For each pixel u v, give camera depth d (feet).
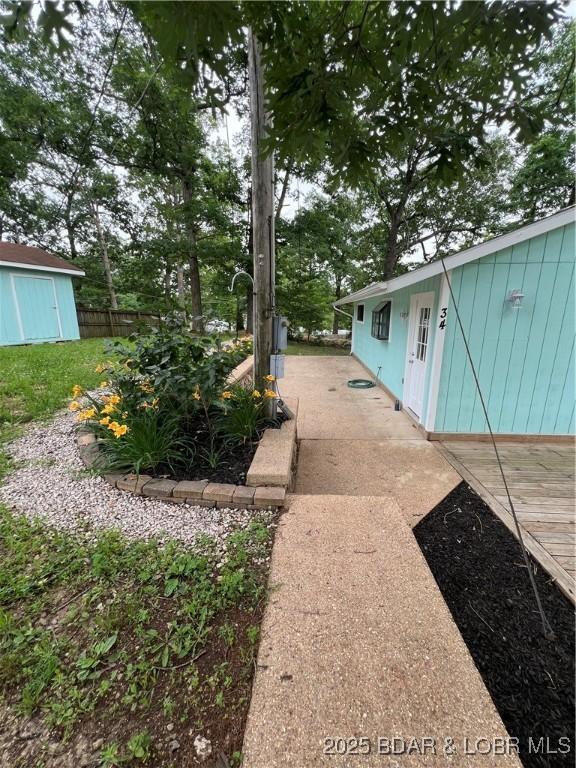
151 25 3.33
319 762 2.86
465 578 6.07
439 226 46.91
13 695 3.59
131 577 5.14
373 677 3.58
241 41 3.47
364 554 5.49
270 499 6.78
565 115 4.76
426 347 13.46
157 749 3.12
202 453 8.66
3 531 6.14
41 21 2.88
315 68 3.83
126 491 7.39
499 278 11.32
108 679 3.70
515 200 39.60
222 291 47.60
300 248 42.04
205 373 8.68
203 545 5.82
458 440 12.85
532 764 3.41
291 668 3.66
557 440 12.53
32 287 30.27
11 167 23.22
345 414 16.40
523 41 3.56
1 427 10.77
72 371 17.48
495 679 4.28
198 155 37.06
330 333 69.62
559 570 6.24
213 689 3.63
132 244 44.19
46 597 4.79
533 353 11.91
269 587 4.82
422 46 3.66
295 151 4.39
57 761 3.04
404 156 4.99
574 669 4.42
